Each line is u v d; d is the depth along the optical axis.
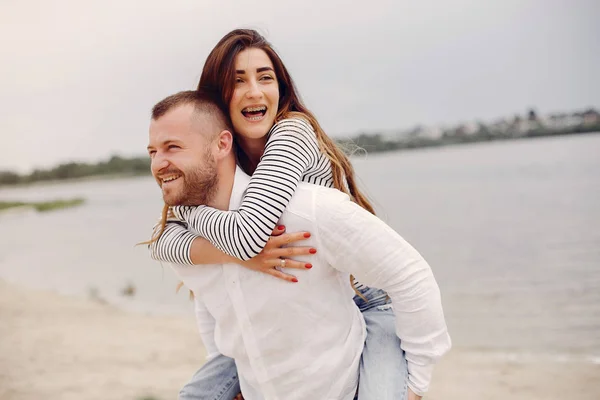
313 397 1.63
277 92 1.83
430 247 13.12
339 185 1.90
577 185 19.38
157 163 1.60
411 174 26.31
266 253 1.55
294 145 1.68
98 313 7.85
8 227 22.88
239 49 1.79
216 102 1.72
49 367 5.11
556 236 12.80
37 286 11.39
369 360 1.69
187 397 2.05
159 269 13.14
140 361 5.28
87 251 16.88
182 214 1.72
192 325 6.93
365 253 1.53
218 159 1.64
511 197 18.73
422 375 1.64
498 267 10.52
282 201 1.54
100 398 4.24
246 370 1.72
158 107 1.64
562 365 5.20
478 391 4.52
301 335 1.60
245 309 1.61
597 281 8.80
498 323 7.07
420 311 1.58
